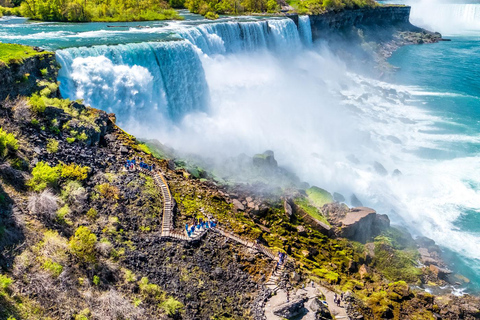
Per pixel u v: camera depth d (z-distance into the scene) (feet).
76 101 145.07
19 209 98.48
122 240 107.86
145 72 181.68
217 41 252.01
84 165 123.75
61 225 102.37
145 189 126.41
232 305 103.76
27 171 110.73
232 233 125.29
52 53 151.74
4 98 124.06
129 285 97.50
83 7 272.92
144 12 300.61
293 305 103.14
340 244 137.90
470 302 119.75
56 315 83.05
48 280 87.10
